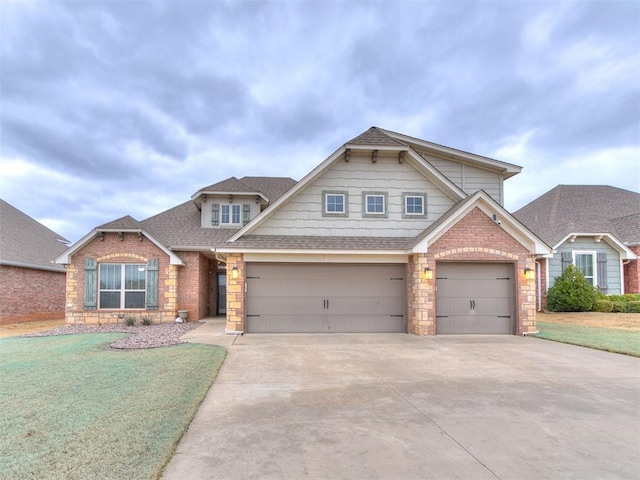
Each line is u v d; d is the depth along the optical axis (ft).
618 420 15.83
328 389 20.27
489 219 40.91
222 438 13.89
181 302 53.57
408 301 42.01
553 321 48.60
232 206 60.34
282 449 12.96
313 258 41.86
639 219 62.80
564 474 11.37
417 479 11.02
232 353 30.01
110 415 15.71
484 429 14.78
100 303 50.49
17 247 59.16
